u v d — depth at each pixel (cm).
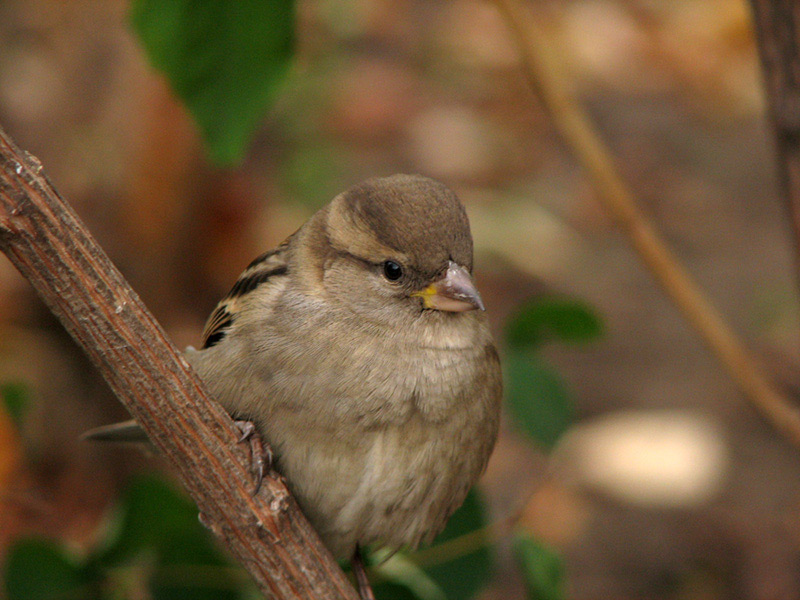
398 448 630
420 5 2236
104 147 1182
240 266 1333
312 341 634
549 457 690
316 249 661
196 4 598
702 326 680
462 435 650
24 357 1169
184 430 520
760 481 1212
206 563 650
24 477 894
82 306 486
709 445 1238
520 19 671
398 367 632
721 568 1111
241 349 639
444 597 687
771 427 1285
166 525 639
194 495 532
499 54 2069
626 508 1185
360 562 681
